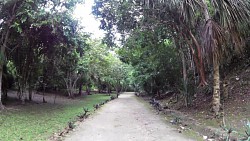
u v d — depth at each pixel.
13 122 11.65
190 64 18.30
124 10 14.49
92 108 20.31
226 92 13.90
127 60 29.95
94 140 8.73
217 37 10.91
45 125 11.27
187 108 16.38
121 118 14.64
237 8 10.69
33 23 15.12
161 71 23.52
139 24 15.01
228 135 8.17
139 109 20.48
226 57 14.85
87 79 38.06
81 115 15.09
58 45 19.38
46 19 15.11
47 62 22.39
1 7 14.66
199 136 9.26
